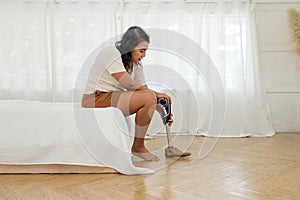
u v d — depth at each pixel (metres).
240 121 3.04
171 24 3.08
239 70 3.06
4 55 3.07
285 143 2.66
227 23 3.09
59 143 1.77
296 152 2.30
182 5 3.07
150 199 1.38
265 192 1.46
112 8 3.08
